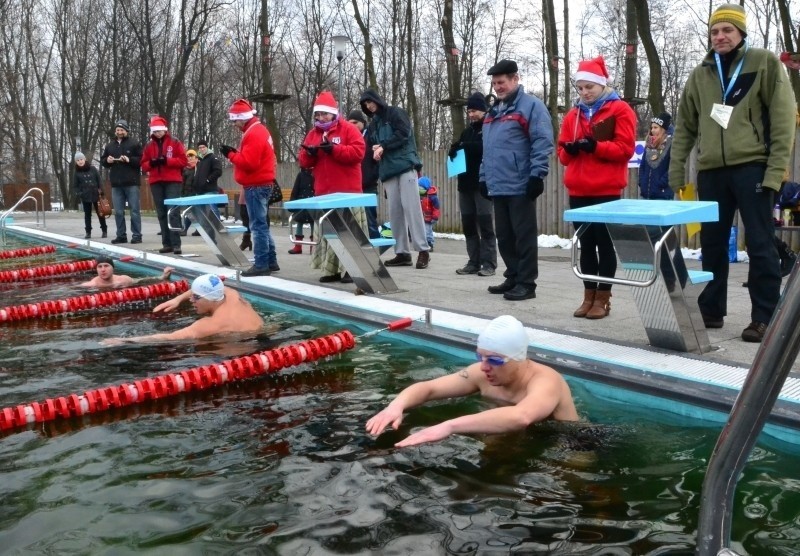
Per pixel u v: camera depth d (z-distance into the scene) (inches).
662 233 172.6
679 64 1312.7
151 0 1369.3
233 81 1672.0
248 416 143.6
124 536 93.3
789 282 58.1
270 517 98.2
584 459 117.8
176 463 118.6
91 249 500.4
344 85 1489.9
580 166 229.0
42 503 103.8
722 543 61.9
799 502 101.3
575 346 187.6
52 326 237.3
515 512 98.9
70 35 1534.2
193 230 625.9
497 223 267.3
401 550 88.8
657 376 159.0
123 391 153.3
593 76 223.1
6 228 735.1
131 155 517.3
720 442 63.2
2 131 1619.1
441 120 1604.3
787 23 657.6
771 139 181.9
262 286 309.1
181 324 236.7
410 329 214.1
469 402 146.9
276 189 526.0
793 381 147.9
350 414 142.9
